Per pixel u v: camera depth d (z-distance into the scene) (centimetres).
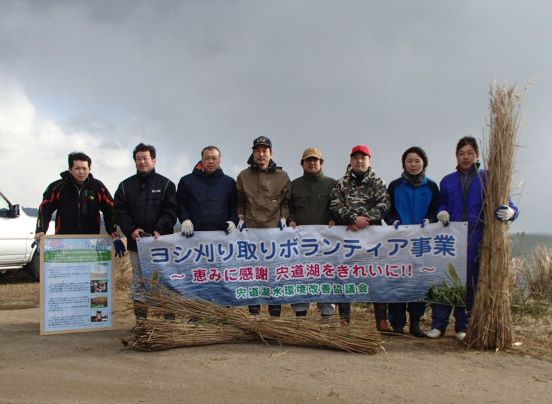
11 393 351
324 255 535
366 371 399
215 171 544
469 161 521
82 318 554
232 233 530
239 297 529
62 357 441
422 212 542
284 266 532
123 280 802
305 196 543
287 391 355
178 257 524
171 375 387
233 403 334
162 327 456
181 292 521
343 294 534
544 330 550
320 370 399
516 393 358
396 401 340
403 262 533
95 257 563
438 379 384
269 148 538
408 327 586
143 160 532
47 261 545
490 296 470
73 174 557
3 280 1051
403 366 414
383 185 537
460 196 527
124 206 540
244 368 402
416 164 541
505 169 469
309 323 471
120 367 408
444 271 525
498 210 467
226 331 469
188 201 542
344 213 527
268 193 536
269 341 472
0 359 437
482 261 477
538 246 855
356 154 531
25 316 655
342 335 456
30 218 1026
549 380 386
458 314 530
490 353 459
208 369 399
